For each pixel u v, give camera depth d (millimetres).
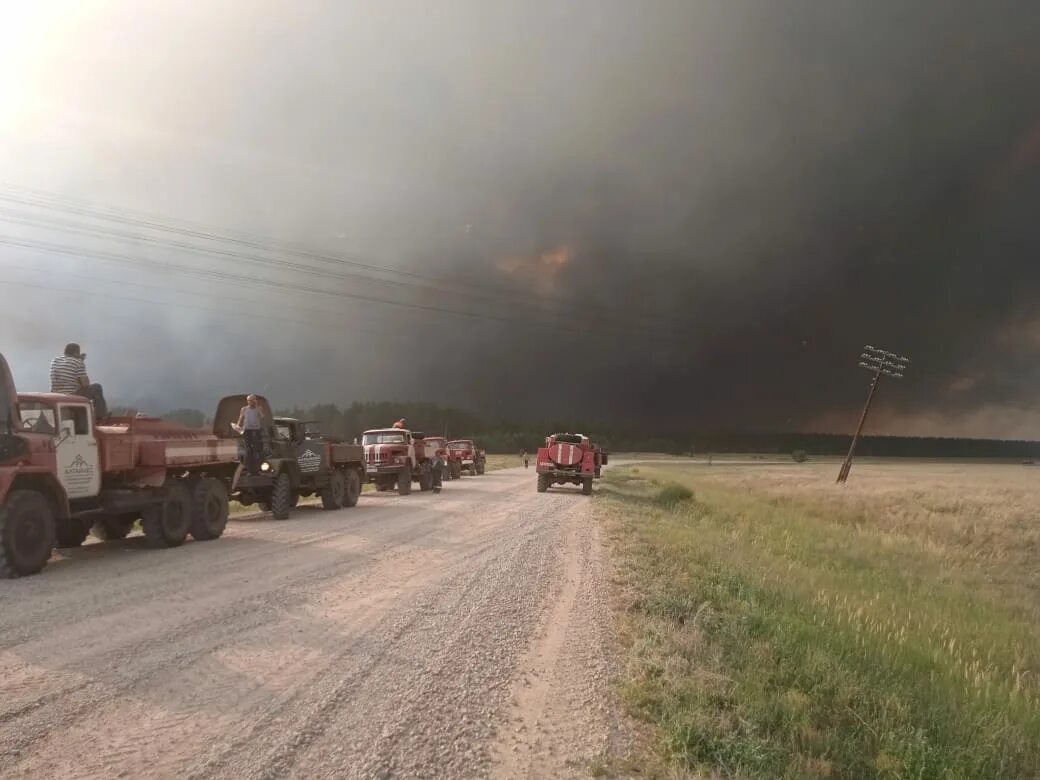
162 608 7137
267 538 12758
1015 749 5211
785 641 6859
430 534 13906
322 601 7711
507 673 5551
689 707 4801
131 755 3816
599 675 5574
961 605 13109
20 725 4156
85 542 12102
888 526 26781
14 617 6648
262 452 15898
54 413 9367
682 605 8078
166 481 11688
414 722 4477
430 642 6316
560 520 17531
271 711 4531
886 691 5855
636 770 3959
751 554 14180
